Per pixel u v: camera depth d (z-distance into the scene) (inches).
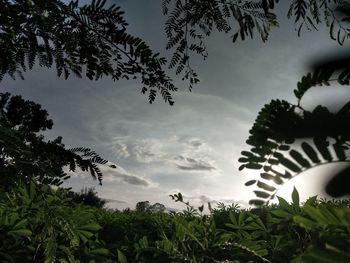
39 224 83.4
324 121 22.1
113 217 177.9
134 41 68.6
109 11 66.6
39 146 63.7
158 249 66.2
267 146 24.4
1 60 69.2
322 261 17.8
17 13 66.6
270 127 24.3
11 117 70.3
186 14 77.0
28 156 63.5
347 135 21.5
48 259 72.4
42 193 82.4
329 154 21.6
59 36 68.7
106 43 69.6
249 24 48.3
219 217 163.9
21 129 70.2
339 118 21.6
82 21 67.6
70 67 72.5
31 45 69.6
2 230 76.9
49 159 64.6
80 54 69.4
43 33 68.9
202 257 64.0
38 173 65.2
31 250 79.6
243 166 25.6
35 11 66.3
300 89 24.5
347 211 21.9
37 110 71.9
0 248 76.3
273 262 62.0
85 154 64.2
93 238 104.9
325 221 23.5
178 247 70.9
